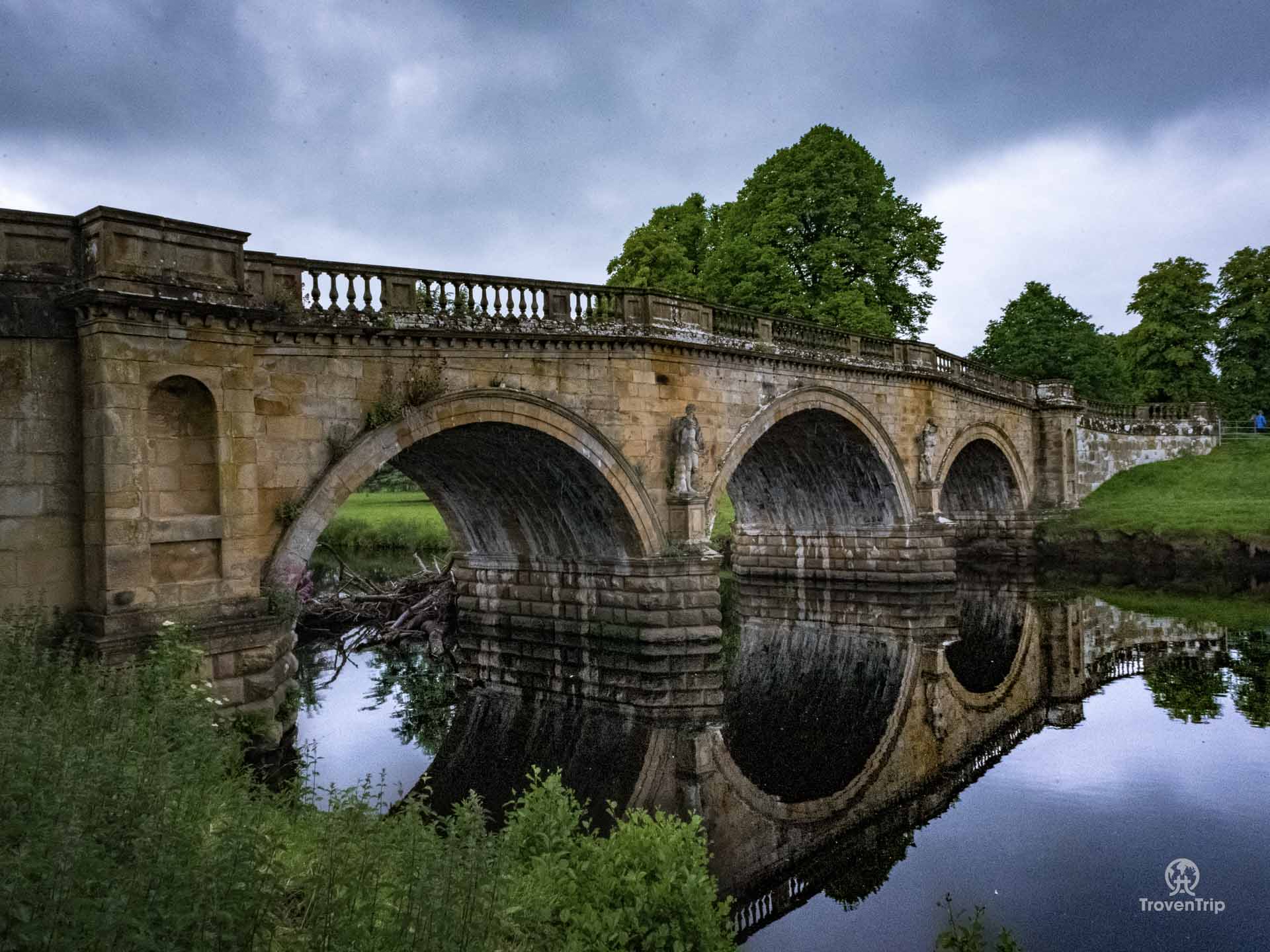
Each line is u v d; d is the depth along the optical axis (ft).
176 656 37.91
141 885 15.24
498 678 74.02
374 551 155.53
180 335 44.75
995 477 137.90
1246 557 114.21
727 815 44.47
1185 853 38.52
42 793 17.11
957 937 31.81
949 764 51.29
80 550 43.29
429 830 22.58
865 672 73.15
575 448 68.95
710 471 79.87
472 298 62.75
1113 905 34.50
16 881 13.42
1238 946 31.24
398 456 74.23
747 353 82.84
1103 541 127.34
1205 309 170.40
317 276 54.60
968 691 67.41
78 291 41.57
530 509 79.97
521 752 54.44
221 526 46.19
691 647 74.84
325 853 19.44
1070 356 168.35
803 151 130.82
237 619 46.37
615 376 71.61
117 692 29.99
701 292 129.80
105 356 41.96
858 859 39.19
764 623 95.25
